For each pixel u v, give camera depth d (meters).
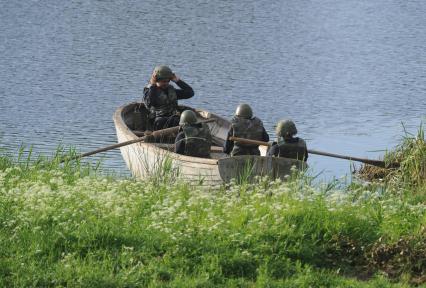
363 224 33.62
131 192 38.72
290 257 31.30
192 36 129.75
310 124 82.19
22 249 30.02
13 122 78.06
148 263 29.67
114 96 91.62
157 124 58.47
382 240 32.69
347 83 103.19
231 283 28.66
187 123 51.62
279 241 31.83
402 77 108.12
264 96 94.38
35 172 43.28
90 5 152.00
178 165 49.88
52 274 28.42
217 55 116.62
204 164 48.50
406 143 58.56
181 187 40.91
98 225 31.69
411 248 31.72
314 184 48.00
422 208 36.50
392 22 151.88
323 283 29.34
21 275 28.33
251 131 51.44
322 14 156.88
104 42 122.12
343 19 153.00
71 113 82.94
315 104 91.19
